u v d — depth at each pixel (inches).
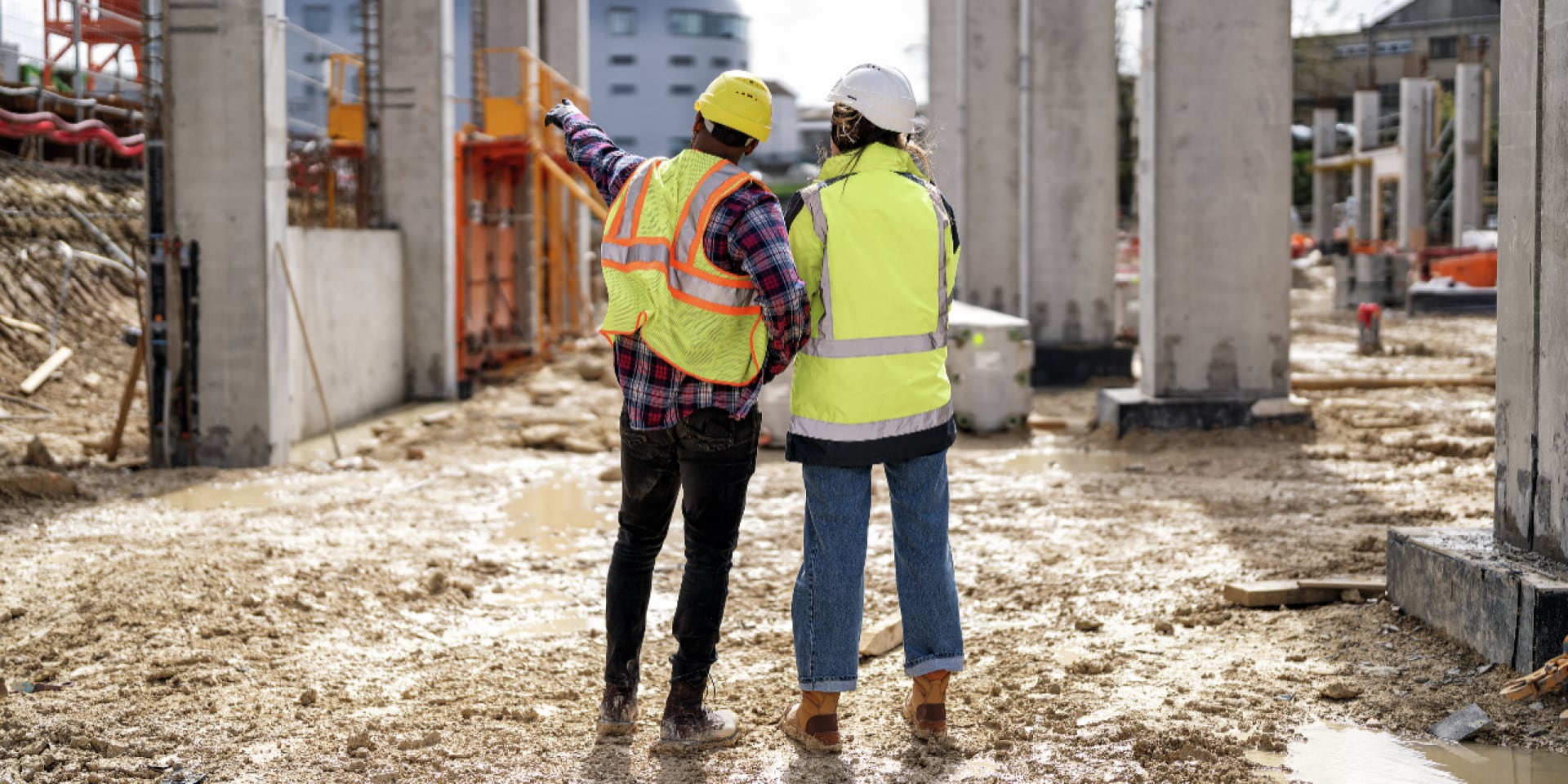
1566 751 143.9
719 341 138.6
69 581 235.3
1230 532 267.9
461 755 149.6
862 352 138.2
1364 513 287.7
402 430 480.1
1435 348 716.0
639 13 2129.7
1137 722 155.3
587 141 150.9
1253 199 419.2
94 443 411.5
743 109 136.4
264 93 386.3
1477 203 1309.1
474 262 627.8
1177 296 423.2
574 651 197.2
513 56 803.4
